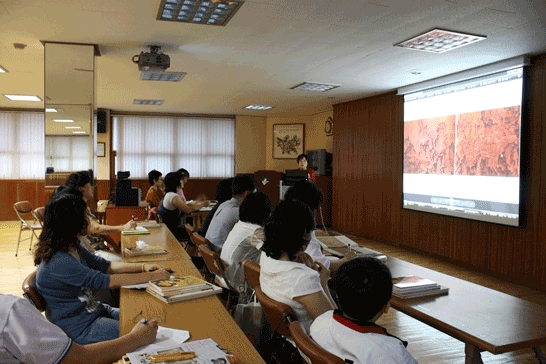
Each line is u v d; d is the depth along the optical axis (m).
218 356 1.32
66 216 1.87
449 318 1.92
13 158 10.59
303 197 2.66
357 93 7.90
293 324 1.42
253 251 2.71
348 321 1.27
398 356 1.17
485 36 4.35
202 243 3.40
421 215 6.88
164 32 4.33
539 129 5.01
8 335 1.16
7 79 6.95
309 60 5.45
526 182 5.16
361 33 4.33
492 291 2.35
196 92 8.07
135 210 5.60
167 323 1.64
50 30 4.26
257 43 4.71
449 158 6.28
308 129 11.77
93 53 4.78
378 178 7.97
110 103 9.73
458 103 6.11
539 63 5.02
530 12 3.67
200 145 11.77
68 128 4.75
